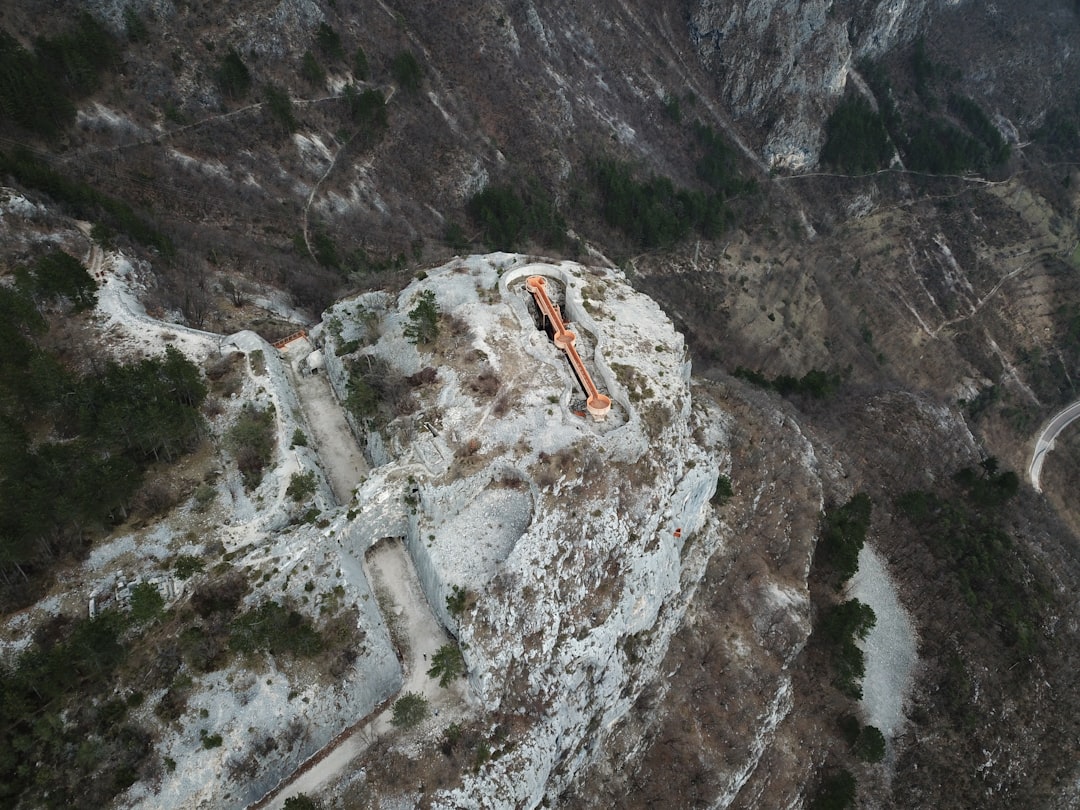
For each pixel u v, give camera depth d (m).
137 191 92.69
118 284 69.06
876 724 75.69
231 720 43.34
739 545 76.38
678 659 65.75
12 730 41.22
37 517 46.03
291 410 61.78
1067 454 144.88
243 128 109.62
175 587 48.41
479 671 48.72
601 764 58.84
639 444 58.19
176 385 57.66
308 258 98.44
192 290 76.06
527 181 141.62
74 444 52.69
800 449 89.94
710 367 120.19
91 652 41.94
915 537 91.06
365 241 109.62
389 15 142.50
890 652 80.94
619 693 56.62
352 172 119.12
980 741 75.75
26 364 56.00
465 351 61.25
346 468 60.41
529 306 69.12
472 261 73.56
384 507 53.41
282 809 43.53
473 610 49.69
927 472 101.94
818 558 83.06
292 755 44.16
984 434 144.50
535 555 51.47
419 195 126.25
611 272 77.69
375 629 49.75
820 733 72.56
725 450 81.38
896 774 73.00
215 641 45.91
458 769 46.22
